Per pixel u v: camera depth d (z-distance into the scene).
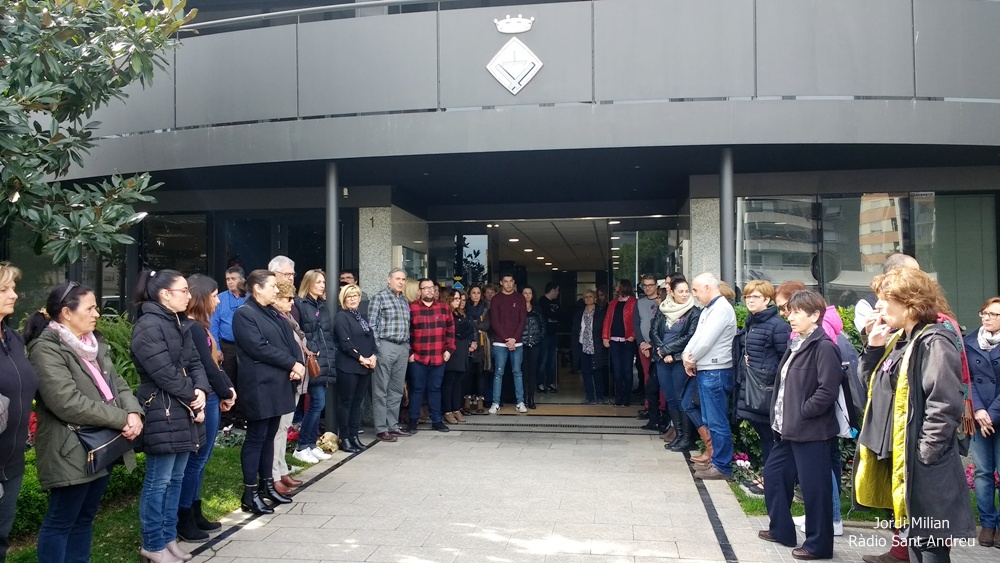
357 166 8.73
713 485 6.53
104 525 5.38
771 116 7.50
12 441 3.65
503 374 11.45
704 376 6.69
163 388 4.42
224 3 11.22
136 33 6.68
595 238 11.86
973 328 9.30
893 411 3.97
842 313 6.94
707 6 7.59
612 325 10.65
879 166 9.16
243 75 8.48
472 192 10.88
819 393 4.57
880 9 7.53
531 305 10.95
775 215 9.52
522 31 7.84
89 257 11.33
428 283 8.97
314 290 7.36
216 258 10.75
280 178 9.62
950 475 3.68
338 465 7.34
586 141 7.70
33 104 5.69
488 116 7.86
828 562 4.62
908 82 7.51
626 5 7.70
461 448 8.13
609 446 8.24
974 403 5.09
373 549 4.93
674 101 7.62
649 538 5.14
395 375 8.66
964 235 9.38
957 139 7.54
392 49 8.09
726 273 7.86
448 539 5.13
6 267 3.69
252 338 5.59
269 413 5.65
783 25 7.53
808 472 4.67
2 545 3.69
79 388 4.00
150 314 4.53
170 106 8.75
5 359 3.68
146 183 6.39
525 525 5.44
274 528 5.38
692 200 9.52
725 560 4.71
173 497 4.68
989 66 7.61
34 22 6.03
